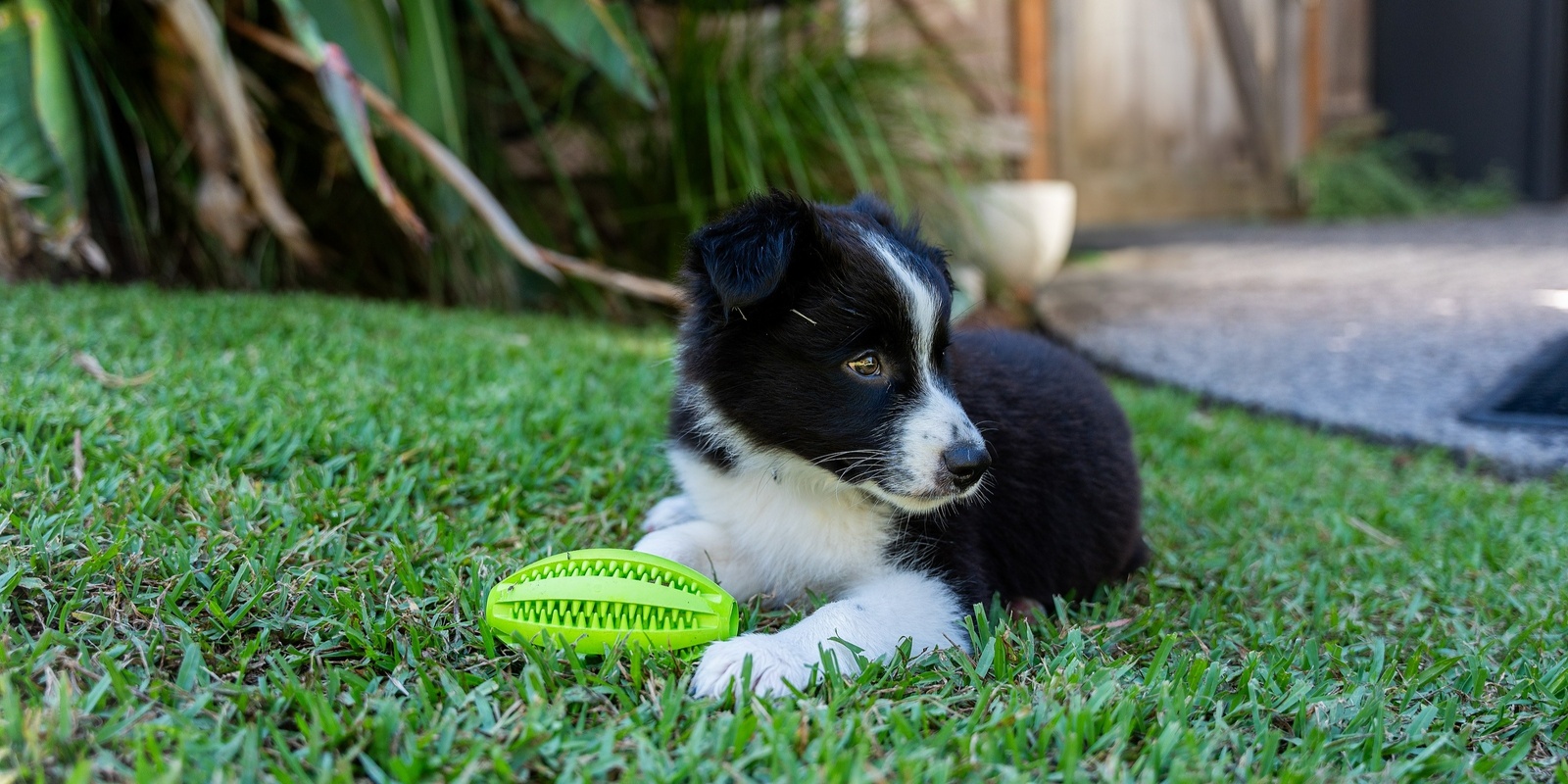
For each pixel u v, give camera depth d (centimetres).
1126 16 359
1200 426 150
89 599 87
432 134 169
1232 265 295
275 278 189
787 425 99
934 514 100
